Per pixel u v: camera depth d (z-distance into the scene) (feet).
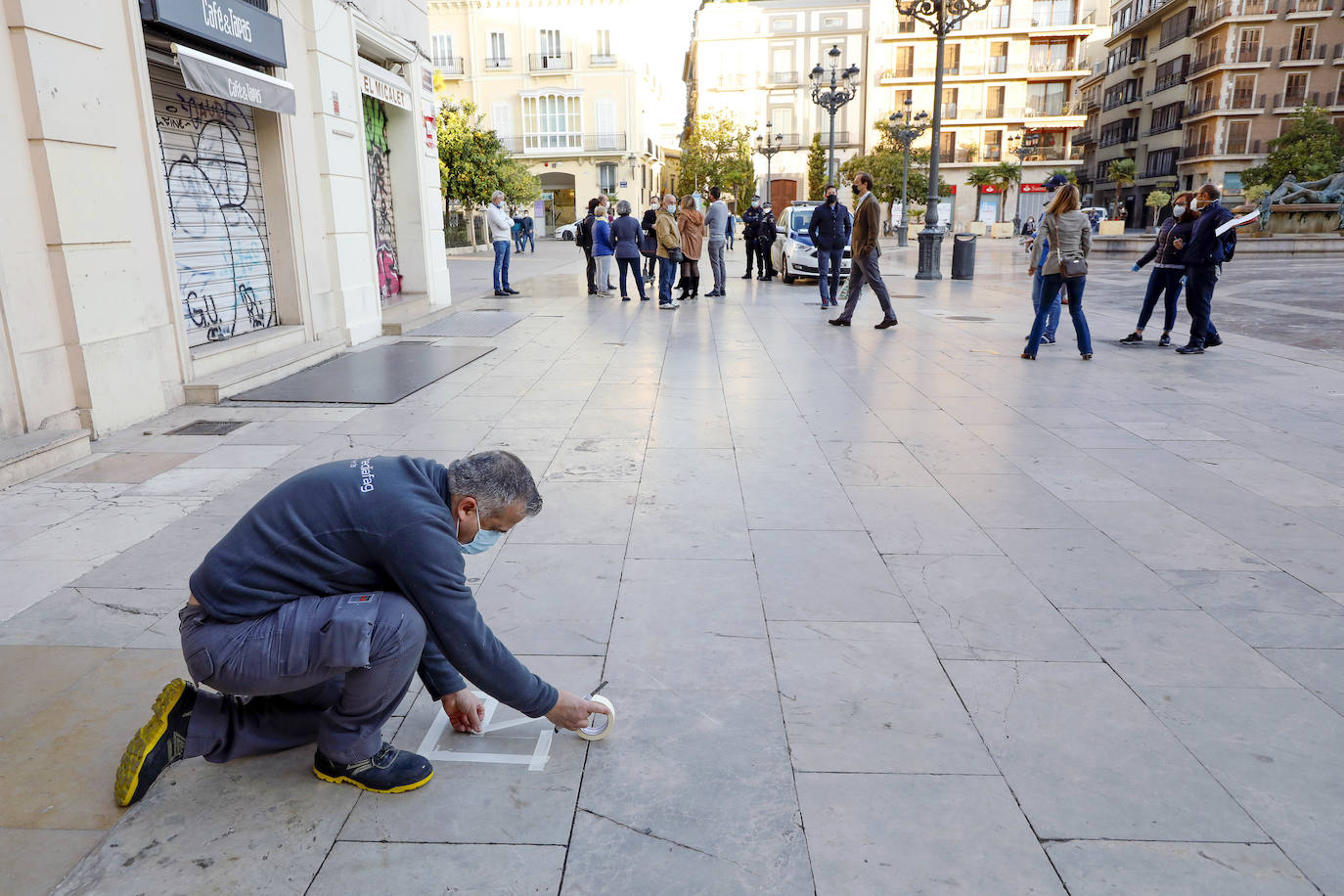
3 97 16.47
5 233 16.58
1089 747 8.04
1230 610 10.73
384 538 6.74
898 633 10.19
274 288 28.53
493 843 6.88
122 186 19.42
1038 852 6.75
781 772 7.73
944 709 8.67
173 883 6.43
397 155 39.47
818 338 32.48
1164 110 178.09
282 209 27.89
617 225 45.96
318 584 6.85
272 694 7.04
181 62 20.66
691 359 28.09
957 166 186.39
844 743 8.14
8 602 10.90
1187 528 13.48
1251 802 7.30
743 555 12.43
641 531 13.32
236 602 6.76
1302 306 42.11
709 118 166.40
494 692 7.33
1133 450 17.75
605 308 42.96
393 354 29.50
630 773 7.75
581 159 152.76
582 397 22.56
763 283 58.03
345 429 19.35
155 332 21.04
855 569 11.94
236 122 26.09
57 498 14.82
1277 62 155.43
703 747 8.10
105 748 8.02
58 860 6.66
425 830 7.02
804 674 9.33
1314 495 15.03
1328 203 82.94
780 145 191.83
